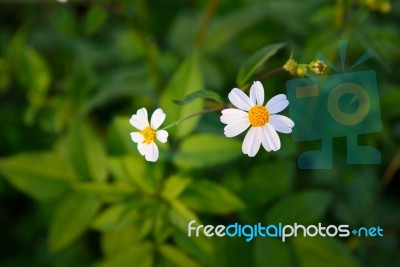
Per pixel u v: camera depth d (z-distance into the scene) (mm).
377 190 534
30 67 572
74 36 719
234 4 683
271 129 393
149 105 578
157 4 750
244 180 508
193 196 458
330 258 457
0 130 627
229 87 602
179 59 627
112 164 471
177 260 460
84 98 580
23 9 750
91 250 563
